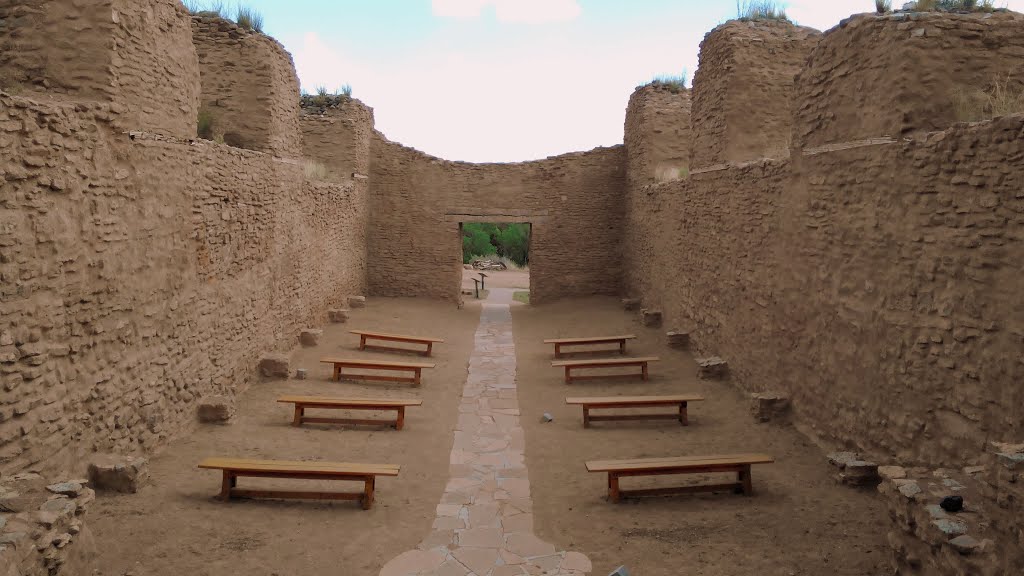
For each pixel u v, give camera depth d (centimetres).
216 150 1008
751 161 1165
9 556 420
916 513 505
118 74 759
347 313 1745
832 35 851
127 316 768
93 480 689
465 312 2158
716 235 1268
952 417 637
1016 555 405
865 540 618
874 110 768
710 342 1311
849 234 811
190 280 927
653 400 1010
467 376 1373
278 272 1310
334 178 1953
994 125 588
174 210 877
